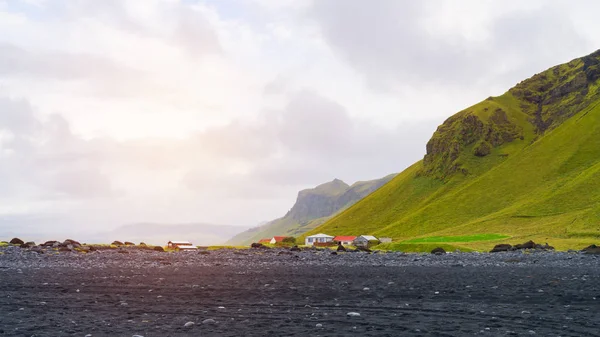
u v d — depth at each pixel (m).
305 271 45.53
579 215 170.25
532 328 20.14
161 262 52.75
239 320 21.72
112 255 61.03
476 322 21.36
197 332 19.45
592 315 22.89
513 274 43.38
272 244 130.88
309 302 26.72
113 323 21.08
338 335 18.95
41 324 20.84
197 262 54.53
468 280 38.03
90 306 25.20
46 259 53.22
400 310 24.28
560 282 36.22
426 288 32.72
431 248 97.19
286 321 21.53
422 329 19.97
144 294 29.39
